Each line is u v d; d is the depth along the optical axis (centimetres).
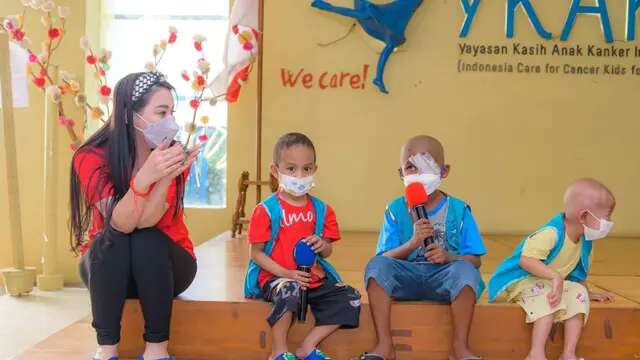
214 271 326
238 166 531
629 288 298
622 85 516
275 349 230
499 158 522
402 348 254
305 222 246
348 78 521
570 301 237
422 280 251
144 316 223
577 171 521
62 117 442
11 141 466
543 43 515
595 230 235
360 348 255
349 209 527
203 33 540
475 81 518
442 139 522
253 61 488
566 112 518
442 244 256
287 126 525
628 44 513
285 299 228
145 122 220
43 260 511
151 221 217
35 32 521
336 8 507
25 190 533
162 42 455
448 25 517
